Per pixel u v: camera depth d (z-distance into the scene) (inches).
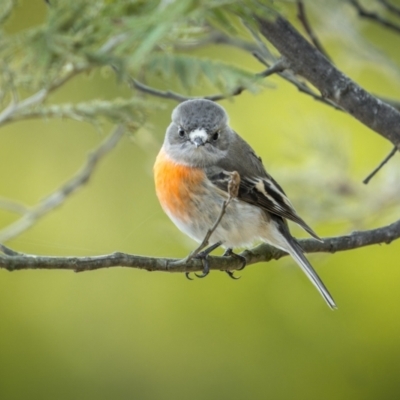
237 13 215.9
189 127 331.3
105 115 331.6
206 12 209.5
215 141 335.3
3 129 514.9
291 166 453.1
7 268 239.8
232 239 331.9
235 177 244.8
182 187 328.8
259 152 505.0
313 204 412.8
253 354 485.1
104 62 235.3
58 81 318.7
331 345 482.6
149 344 491.2
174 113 339.0
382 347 483.5
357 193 415.2
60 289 495.2
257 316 486.3
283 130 443.8
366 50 413.7
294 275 481.1
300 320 484.4
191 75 295.1
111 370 489.1
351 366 482.3
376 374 482.0
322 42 461.4
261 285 486.6
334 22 407.8
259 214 329.4
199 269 304.2
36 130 516.4
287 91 520.7
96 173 506.6
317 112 506.6
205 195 328.8
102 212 500.4
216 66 294.7
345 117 519.2
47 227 493.7
